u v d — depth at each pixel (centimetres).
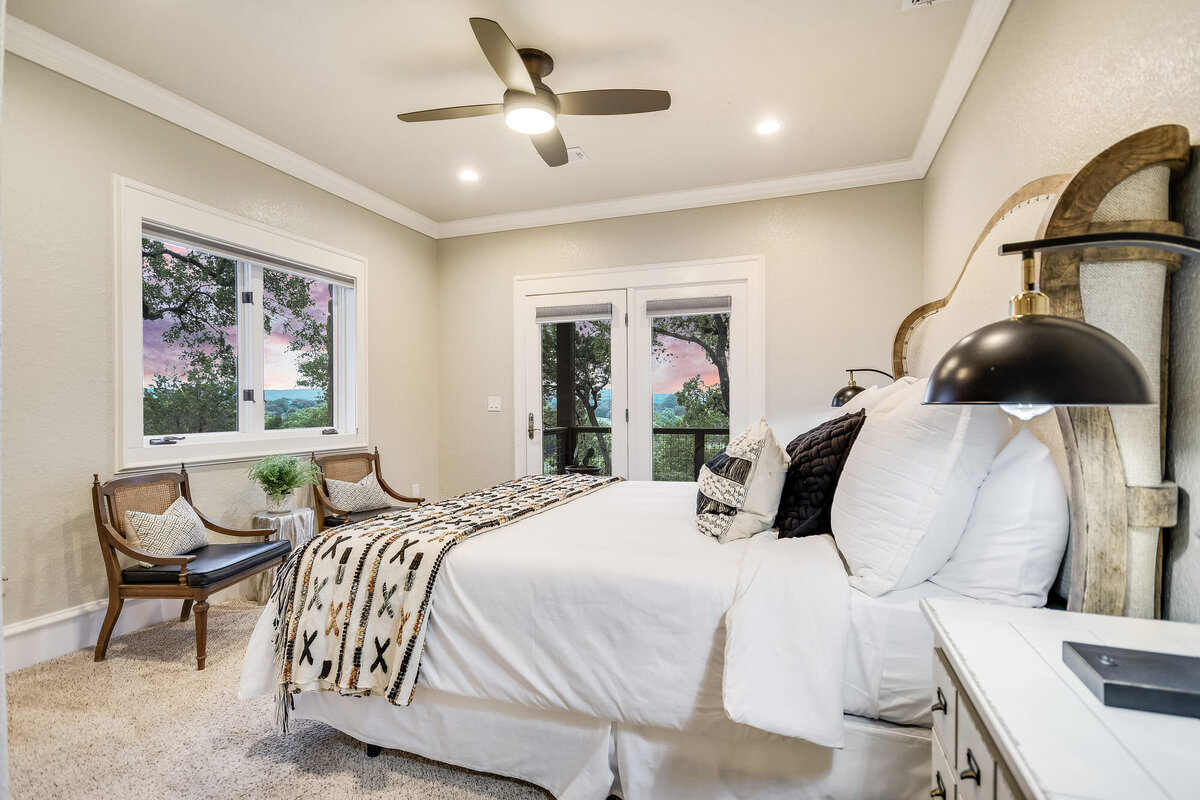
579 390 467
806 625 141
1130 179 117
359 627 176
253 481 342
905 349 305
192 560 245
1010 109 216
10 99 242
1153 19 129
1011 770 75
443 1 228
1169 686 80
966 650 99
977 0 228
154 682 234
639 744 158
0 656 62
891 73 278
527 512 230
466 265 498
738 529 189
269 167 354
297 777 178
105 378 273
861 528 155
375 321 438
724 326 429
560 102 258
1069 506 139
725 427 429
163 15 235
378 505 382
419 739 180
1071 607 126
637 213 446
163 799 167
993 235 188
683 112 313
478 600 171
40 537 251
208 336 336
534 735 169
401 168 384
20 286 245
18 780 175
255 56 263
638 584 157
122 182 279
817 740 132
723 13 236
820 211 401
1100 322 118
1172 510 116
